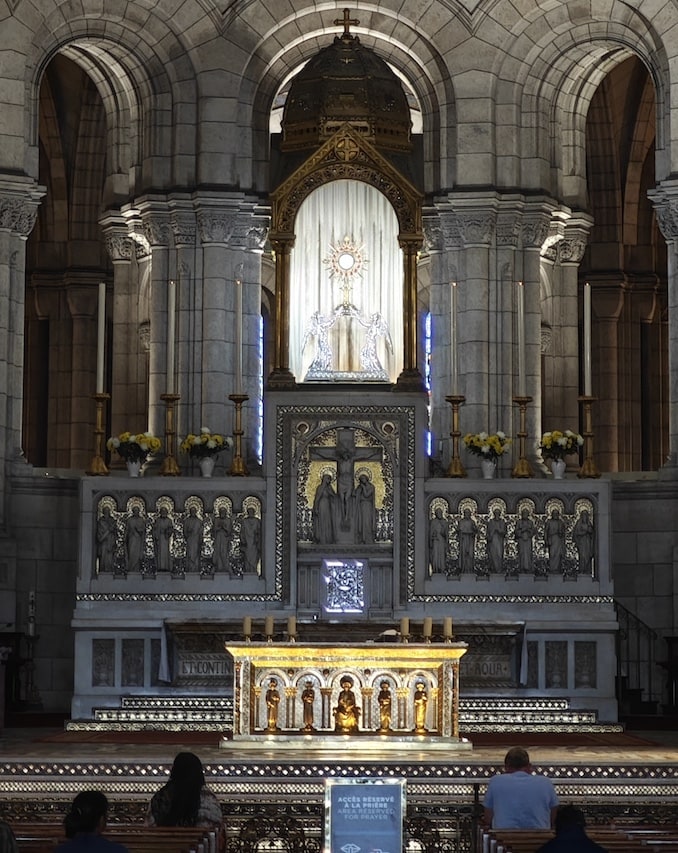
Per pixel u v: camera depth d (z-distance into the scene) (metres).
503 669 33.25
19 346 36.44
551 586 33.84
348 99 36.69
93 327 48.44
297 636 32.62
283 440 34.00
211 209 37.84
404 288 36.03
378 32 39.06
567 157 40.12
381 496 34.00
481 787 23.92
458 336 38.25
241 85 38.38
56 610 36.12
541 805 19.47
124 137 39.94
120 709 32.44
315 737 27.34
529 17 38.06
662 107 36.59
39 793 23.95
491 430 38.03
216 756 25.69
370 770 24.22
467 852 22.72
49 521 36.22
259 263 38.84
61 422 48.56
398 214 36.12
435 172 38.94
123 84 39.44
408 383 35.47
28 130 36.59
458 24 38.41
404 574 33.72
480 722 32.41
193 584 33.72
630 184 48.50
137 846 15.62
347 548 33.78
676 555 35.78
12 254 36.28
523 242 38.56
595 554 33.94
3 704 30.92
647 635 35.94
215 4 38.06
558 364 40.31
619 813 23.50
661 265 49.12
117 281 40.06
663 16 36.44
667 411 49.34
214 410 37.75
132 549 33.78
